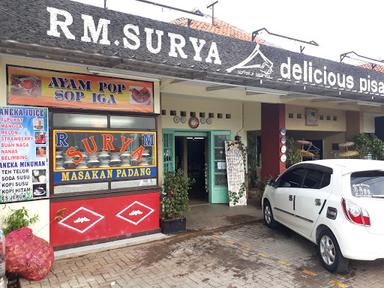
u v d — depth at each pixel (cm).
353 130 1231
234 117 1039
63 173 576
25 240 474
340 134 1273
